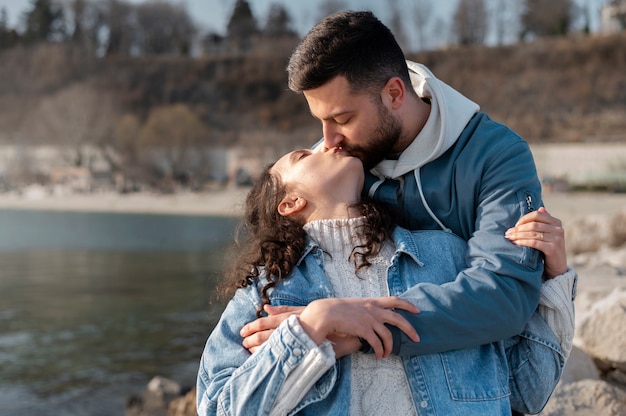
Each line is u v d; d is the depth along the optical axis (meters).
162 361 10.91
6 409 8.69
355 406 1.87
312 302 1.83
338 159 2.08
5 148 91.50
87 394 9.23
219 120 104.94
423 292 1.87
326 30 2.01
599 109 84.62
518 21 118.44
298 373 1.76
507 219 2.00
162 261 26.89
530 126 81.12
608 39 94.19
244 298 1.99
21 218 57.84
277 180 2.12
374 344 1.80
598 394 3.18
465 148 2.09
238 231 2.21
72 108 89.62
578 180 64.38
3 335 13.16
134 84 113.44
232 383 1.81
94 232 42.44
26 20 134.38
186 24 139.62
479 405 1.87
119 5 136.38
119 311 15.68
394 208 2.15
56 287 19.75
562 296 1.99
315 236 2.03
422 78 2.12
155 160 86.50
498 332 1.88
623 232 13.61
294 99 105.69
